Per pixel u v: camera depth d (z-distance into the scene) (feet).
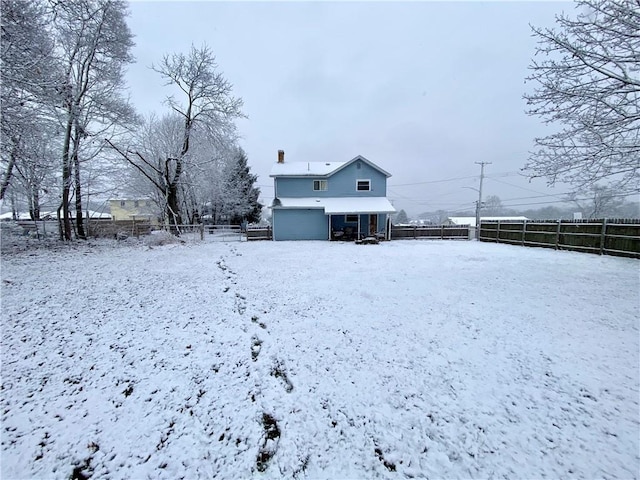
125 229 65.05
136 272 27.14
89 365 11.53
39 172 40.04
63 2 28.96
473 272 26.48
